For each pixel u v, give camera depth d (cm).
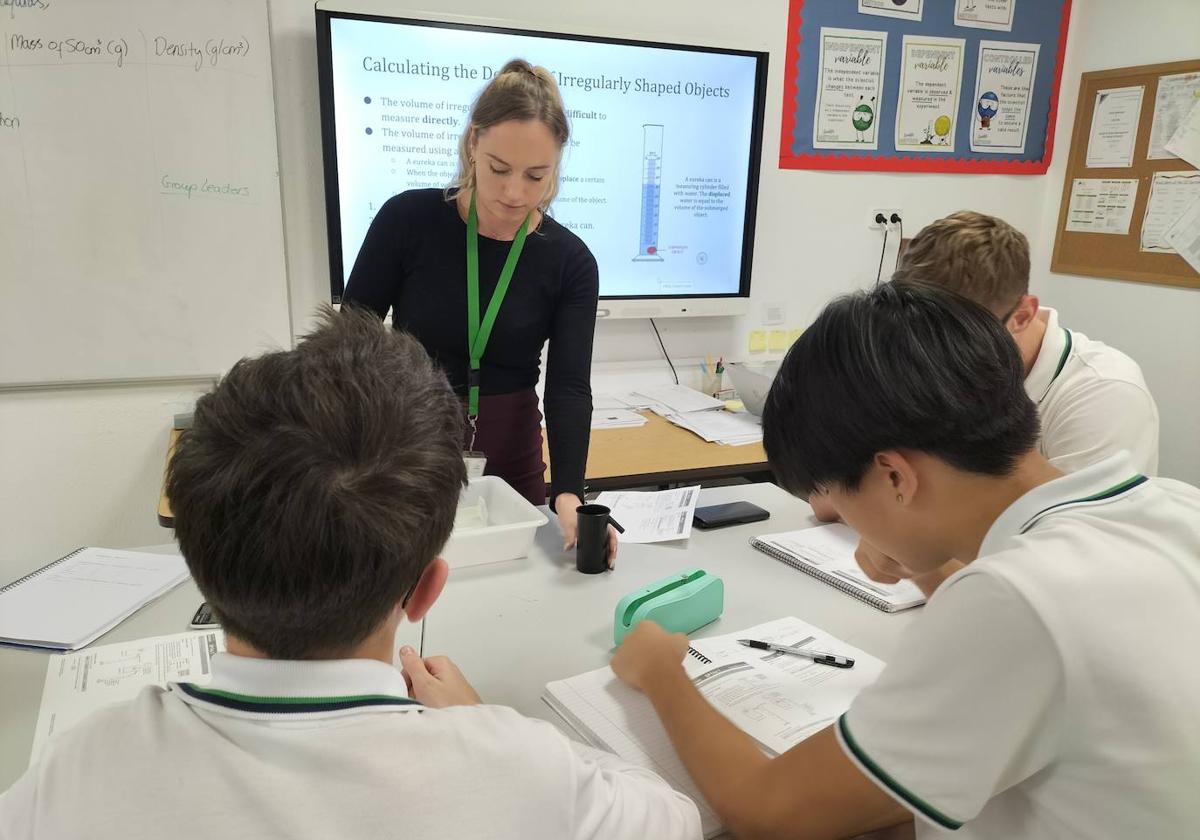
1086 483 71
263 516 54
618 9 265
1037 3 321
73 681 103
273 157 234
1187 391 301
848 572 139
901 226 327
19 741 91
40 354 226
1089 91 326
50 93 212
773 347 319
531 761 57
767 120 295
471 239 169
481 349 175
